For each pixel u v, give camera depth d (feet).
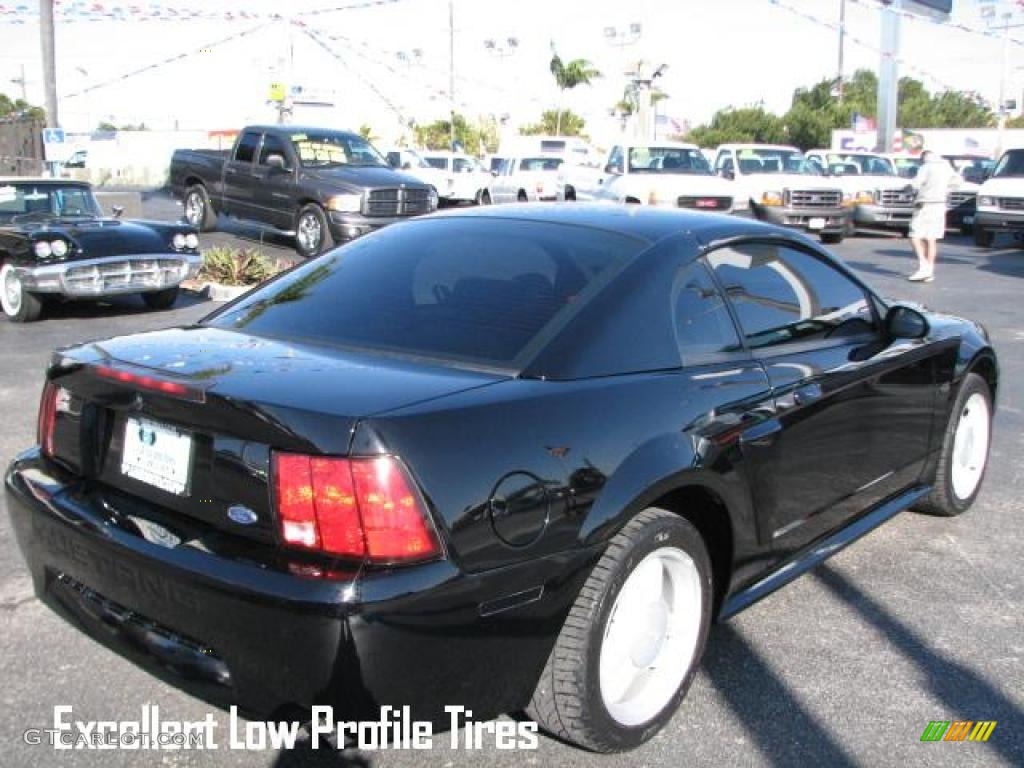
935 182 44.98
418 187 51.13
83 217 35.22
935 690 10.89
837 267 13.44
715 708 10.46
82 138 115.85
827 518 12.55
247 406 8.16
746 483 10.54
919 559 14.58
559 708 9.01
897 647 11.85
